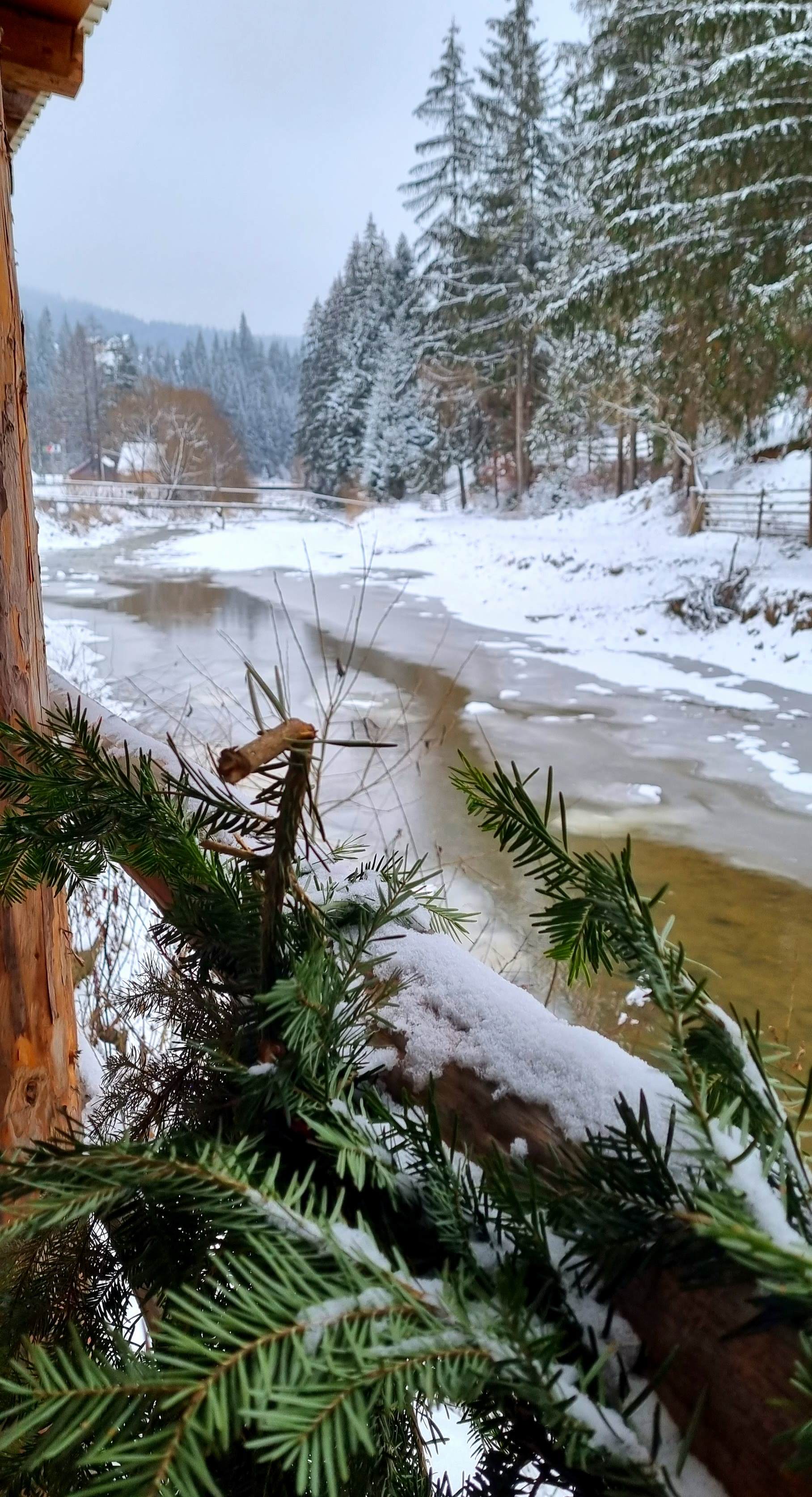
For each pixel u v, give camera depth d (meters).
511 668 10.95
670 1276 0.34
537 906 4.25
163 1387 0.24
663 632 12.94
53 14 2.07
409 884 0.58
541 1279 0.35
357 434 36.97
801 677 10.41
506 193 27.67
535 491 29.28
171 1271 0.41
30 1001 1.27
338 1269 0.31
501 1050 0.51
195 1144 0.38
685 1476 0.31
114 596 15.87
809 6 10.43
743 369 11.80
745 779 7.01
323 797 5.55
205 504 30.19
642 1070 0.48
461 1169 0.41
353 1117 0.40
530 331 15.58
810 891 5.09
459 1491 0.37
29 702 1.18
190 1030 0.55
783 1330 0.32
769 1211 0.31
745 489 19.38
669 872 5.38
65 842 0.52
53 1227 0.35
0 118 1.17
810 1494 0.28
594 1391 0.32
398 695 8.59
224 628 12.55
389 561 21.58
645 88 13.49
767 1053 0.40
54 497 29.39
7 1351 0.43
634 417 18.27
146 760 0.53
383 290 37.72
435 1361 0.26
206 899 0.53
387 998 0.50
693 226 11.34
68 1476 0.32
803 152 10.36
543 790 6.65
